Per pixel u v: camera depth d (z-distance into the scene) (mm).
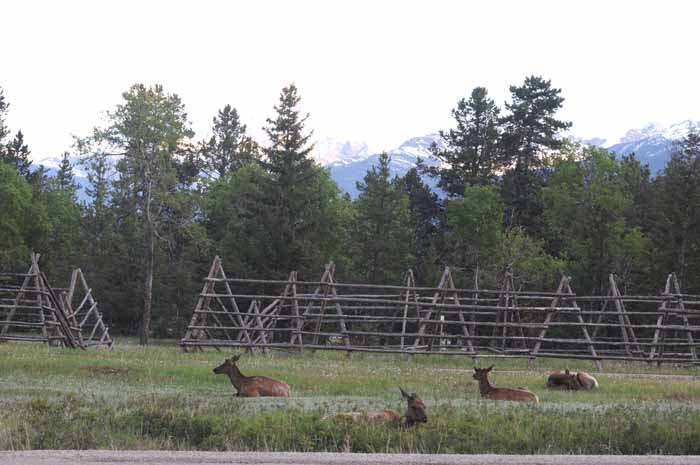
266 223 83500
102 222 97562
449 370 38406
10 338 45250
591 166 97562
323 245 94938
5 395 24531
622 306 48000
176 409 20047
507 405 23703
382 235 90812
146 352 43094
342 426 18109
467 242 100250
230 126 137500
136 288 90625
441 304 46750
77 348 45406
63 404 20188
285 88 90812
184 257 94750
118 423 18422
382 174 93125
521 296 49312
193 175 128125
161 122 76438
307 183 90375
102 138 76125
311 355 45938
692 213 82875
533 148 118500
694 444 17875
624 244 87250
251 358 41719
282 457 15250
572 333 71938
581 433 18359
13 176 88562
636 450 17812
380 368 37812
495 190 108000
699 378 39531
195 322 45844
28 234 98688
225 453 15625
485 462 15102
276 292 81812
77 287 92062
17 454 15289
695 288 81438
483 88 120812
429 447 17297
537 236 108250
